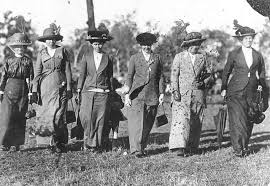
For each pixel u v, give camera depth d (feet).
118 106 30.04
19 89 28.60
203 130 39.17
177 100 27.50
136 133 27.43
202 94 27.73
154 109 28.02
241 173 22.66
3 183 21.79
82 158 26.66
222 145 30.37
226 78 27.50
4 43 74.28
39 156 27.27
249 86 26.68
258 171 22.71
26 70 28.68
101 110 28.40
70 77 28.91
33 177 22.70
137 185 20.86
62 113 28.53
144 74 27.63
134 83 27.81
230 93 26.94
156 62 27.91
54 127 28.25
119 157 27.02
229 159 25.79
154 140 33.22
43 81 28.68
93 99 28.30
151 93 27.78
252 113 26.68
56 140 28.32
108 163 25.27
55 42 28.91
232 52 27.35
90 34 28.68
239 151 26.37
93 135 28.40
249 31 26.78
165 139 33.91
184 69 27.50
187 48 27.99
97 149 28.43
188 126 27.12
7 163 25.66
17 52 28.66
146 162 25.44
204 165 24.56
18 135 28.94
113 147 29.73
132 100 27.84
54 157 26.89
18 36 28.60
